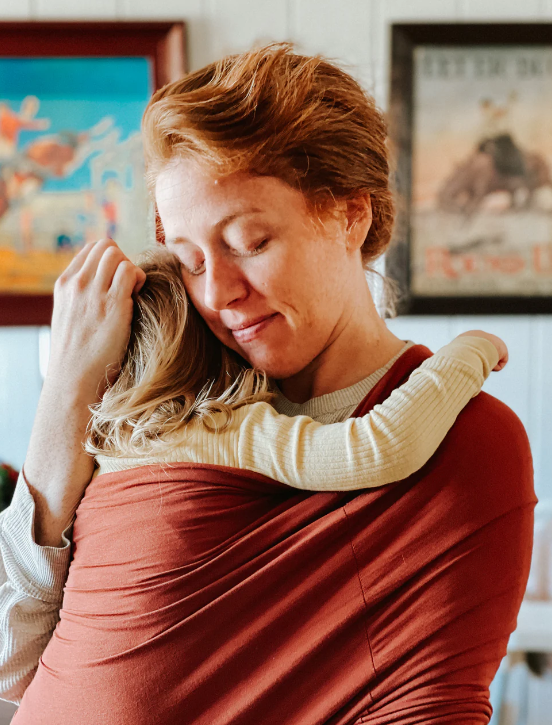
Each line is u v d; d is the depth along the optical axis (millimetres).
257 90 620
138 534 681
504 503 653
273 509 689
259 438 682
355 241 722
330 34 1813
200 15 1802
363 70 1809
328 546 658
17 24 1741
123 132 1801
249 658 644
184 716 637
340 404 742
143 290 763
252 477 679
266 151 621
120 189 1818
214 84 652
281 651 645
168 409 713
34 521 738
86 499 730
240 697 639
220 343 786
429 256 1857
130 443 705
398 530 653
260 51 666
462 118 1818
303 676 643
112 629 664
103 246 768
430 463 658
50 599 752
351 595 646
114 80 1783
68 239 1828
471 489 646
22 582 738
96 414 722
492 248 1854
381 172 732
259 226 638
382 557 649
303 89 644
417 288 1863
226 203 628
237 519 684
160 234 799
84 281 743
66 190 1817
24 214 1819
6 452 1883
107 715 638
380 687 635
